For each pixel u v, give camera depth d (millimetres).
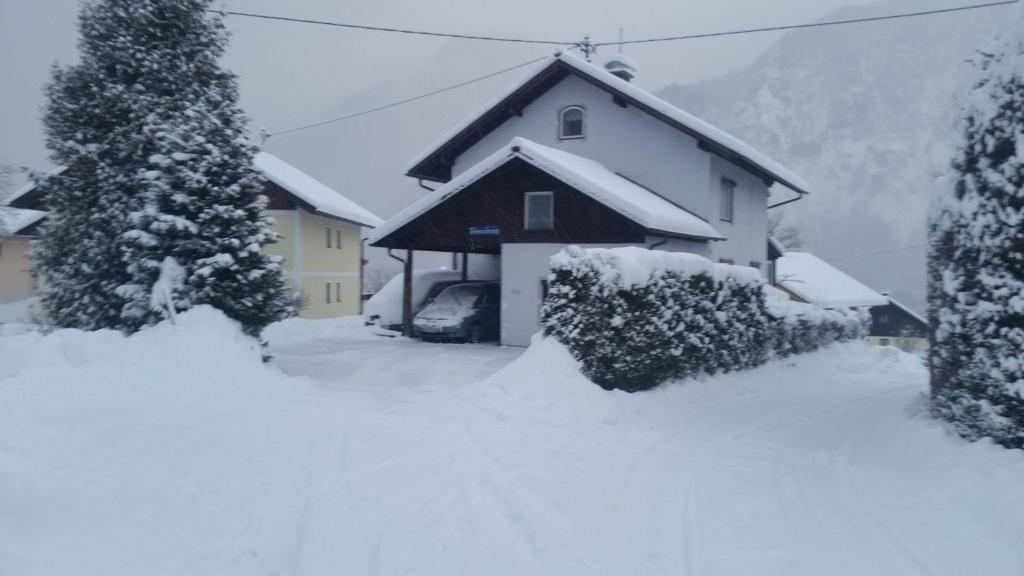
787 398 14844
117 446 8797
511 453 9398
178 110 15188
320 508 7098
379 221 38344
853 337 23344
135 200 14492
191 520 6668
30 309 18500
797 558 6246
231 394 11977
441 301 21984
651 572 5902
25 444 8633
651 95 22594
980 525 6980
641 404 12445
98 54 15500
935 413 10234
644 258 12852
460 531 6660
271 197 30672
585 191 18047
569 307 12711
